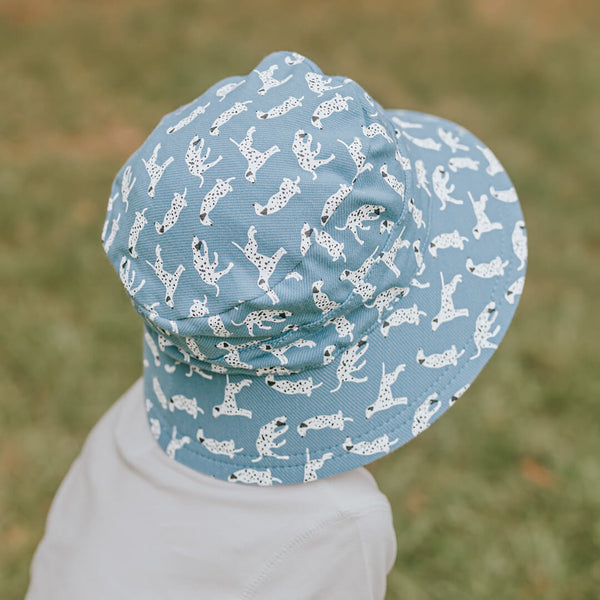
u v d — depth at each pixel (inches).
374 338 31.7
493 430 90.3
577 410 93.0
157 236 29.0
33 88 176.4
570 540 79.4
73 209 131.2
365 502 33.4
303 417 31.5
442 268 34.3
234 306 27.8
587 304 111.2
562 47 202.7
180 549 33.4
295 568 33.0
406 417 32.5
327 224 28.1
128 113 169.6
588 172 145.7
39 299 110.2
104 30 208.4
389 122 32.7
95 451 40.3
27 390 96.9
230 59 195.0
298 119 29.1
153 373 35.1
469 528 81.0
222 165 28.2
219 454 33.0
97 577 33.9
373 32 213.3
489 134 162.4
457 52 201.2
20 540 81.3
